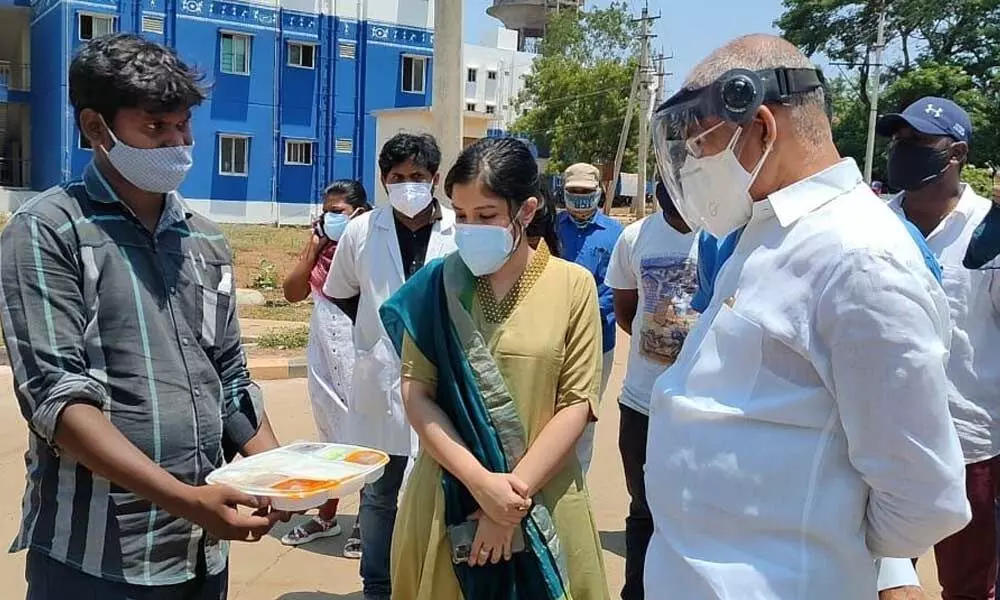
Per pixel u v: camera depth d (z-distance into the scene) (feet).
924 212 10.63
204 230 7.39
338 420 14.90
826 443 5.37
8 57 96.58
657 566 6.06
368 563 12.10
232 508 6.43
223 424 7.65
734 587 5.45
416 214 11.98
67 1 82.33
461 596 8.03
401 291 8.45
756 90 5.41
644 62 105.19
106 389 6.45
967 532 10.55
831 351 5.23
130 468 6.07
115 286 6.49
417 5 102.89
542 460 7.79
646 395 12.11
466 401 7.93
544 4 175.32
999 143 96.02
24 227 6.24
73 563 6.48
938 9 105.19
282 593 13.38
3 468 18.43
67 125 83.82
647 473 6.24
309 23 96.63
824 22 112.98
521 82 145.48
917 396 5.05
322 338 15.02
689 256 11.89
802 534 5.39
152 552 6.66
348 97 100.27
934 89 96.78
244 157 94.63
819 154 5.69
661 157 6.10
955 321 10.33
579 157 126.72
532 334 8.04
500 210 7.88
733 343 5.58
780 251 5.49
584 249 14.89
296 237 80.23
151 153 6.44
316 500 6.64
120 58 6.32
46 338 6.10
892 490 5.23
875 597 5.58
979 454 10.37
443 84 29.14
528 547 7.90
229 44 92.27
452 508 8.00
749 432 5.49
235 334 7.77
